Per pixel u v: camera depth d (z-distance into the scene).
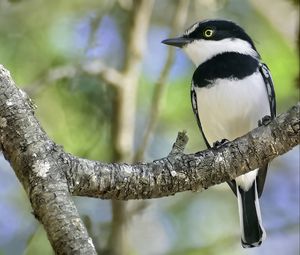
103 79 11.43
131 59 11.66
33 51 11.90
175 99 12.53
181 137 6.59
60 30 12.14
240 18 13.18
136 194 6.28
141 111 12.90
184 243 12.51
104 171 6.09
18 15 12.05
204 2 12.42
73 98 11.70
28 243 10.62
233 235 12.07
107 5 12.09
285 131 6.48
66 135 11.55
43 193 5.39
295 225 12.84
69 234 5.01
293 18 12.14
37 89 11.02
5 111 5.89
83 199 11.79
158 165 6.37
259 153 6.56
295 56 12.19
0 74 6.09
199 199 12.98
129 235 11.41
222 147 6.59
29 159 5.69
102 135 11.76
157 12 13.70
